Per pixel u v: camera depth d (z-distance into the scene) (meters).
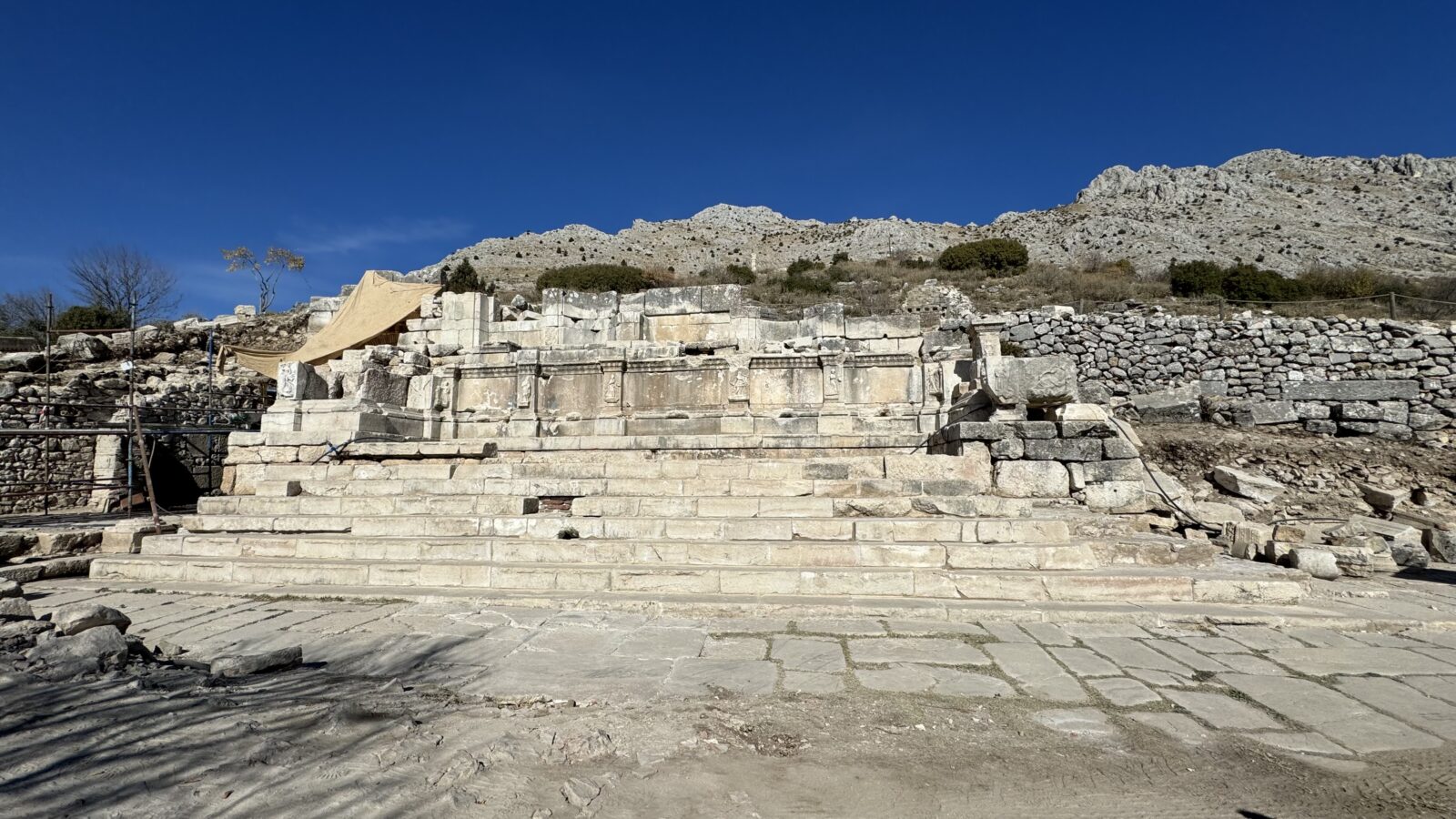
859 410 14.16
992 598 7.11
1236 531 9.21
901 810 3.20
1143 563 7.88
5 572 8.16
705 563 7.93
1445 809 3.25
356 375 14.88
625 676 5.02
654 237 91.62
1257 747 3.89
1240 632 6.21
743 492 9.80
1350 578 8.42
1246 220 63.22
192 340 25.53
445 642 5.90
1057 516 9.05
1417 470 14.09
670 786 3.36
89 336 22.81
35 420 16.98
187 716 4.01
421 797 3.15
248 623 6.54
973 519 8.49
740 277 46.91
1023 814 3.18
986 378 11.28
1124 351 21.05
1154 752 3.83
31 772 3.27
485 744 3.71
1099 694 4.69
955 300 31.03
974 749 3.84
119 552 9.34
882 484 9.62
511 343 16.12
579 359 15.21
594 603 7.07
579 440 13.01
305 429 13.83
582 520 8.88
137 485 17.66
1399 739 4.00
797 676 5.02
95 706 4.09
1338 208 66.69
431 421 15.16
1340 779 3.53
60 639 4.96
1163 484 11.16
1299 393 17.56
